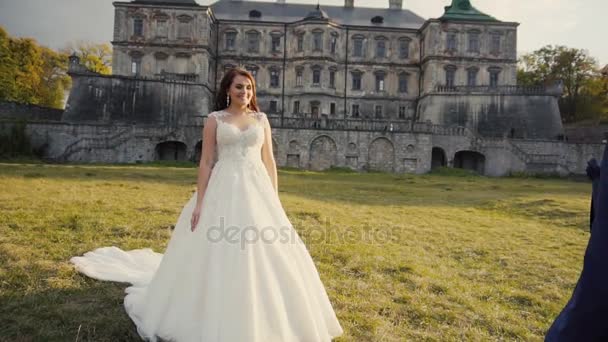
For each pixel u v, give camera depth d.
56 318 4.69
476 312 5.70
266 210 4.39
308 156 45.22
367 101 60.91
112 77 51.66
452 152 47.81
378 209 15.75
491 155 47.38
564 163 47.78
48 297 5.18
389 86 61.44
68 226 8.97
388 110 61.16
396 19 64.12
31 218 9.41
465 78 58.00
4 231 8.12
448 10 61.28
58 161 40.38
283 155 45.19
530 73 71.06
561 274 7.86
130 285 5.71
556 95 53.88
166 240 8.43
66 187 16.52
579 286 2.92
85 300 5.18
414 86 61.56
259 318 3.81
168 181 22.03
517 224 14.02
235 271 3.88
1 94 56.75
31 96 62.12
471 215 15.66
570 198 21.73
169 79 53.38
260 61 60.25
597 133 52.25
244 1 64.19
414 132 46.00
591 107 65.88
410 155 45.94
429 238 10.63
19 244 7.31
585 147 47.72
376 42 61.25
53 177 20.41
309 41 58.38
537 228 13.37
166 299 4.28
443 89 56.34
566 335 2.95
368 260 7.74
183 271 4.19
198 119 47.38
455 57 57.59
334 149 45.66
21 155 41.25
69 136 42.94
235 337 3.65
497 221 14.45
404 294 6.12
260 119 4.85
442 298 6.16
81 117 50.28
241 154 4.58
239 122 4.71
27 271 5.95
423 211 15.94
